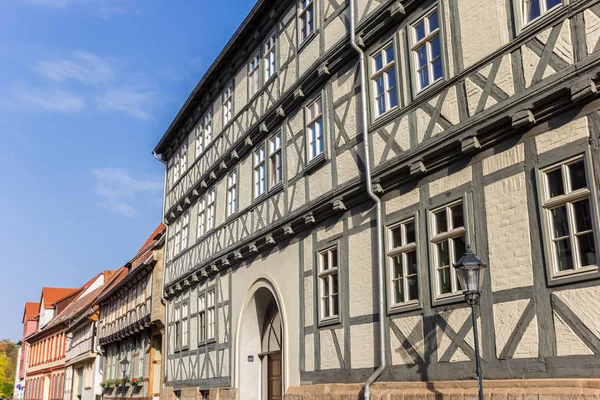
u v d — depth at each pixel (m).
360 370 10.79
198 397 18.06
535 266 7.75
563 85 7.52
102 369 34.81
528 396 7.38
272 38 15.76
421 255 9.61
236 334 15.92
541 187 7.82
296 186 13.62
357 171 11.42
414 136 9.95
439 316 9.10
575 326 7.17
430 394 8.84
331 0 12.91
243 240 15.80
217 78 19.27
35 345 56.41
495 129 8.50
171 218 23.30
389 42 10.94
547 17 7.88
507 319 8.00
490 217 8.48
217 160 18.44
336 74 12.53
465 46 9.16
